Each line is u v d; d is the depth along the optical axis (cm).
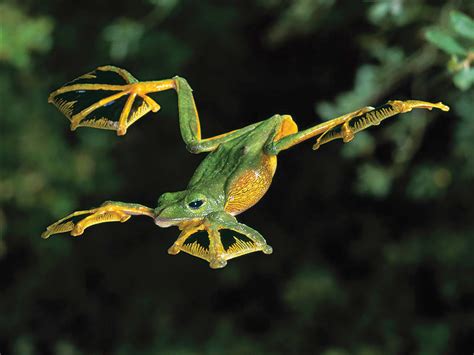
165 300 1116
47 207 1002
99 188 1016
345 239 1052
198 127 225
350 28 867
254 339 1083
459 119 827
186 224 204
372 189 785
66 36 971
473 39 360
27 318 1104
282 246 1079
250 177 210
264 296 1099
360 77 702
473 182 859
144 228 1112
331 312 1016
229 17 988
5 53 833
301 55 994
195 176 214
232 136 219
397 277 991
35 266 1093
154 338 1101
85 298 1114
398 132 759
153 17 934
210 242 196
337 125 204
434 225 952
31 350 1100
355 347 996
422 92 744
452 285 926
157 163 1059
